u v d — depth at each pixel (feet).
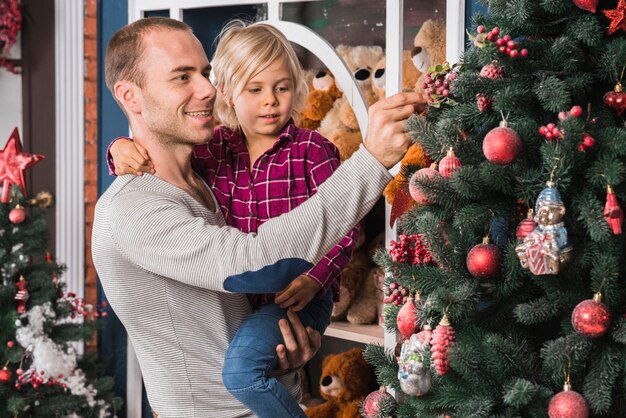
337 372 8.36
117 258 4.85
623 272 4.11
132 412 10.19
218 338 5.18
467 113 4.30
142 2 9.35
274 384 5.11
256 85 6.03
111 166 5.15
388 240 8.04
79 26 10.50
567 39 4.09
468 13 6.97
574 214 4.13
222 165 5.91
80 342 10.49
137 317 4.97
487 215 4.16
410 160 6.77
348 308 8.53
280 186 5.88
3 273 8.81
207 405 5.16
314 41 8.01
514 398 3.82
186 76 4.95
